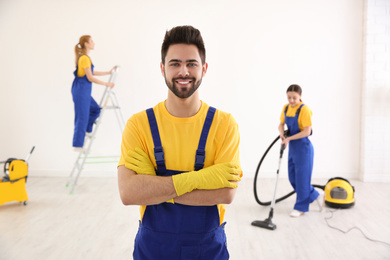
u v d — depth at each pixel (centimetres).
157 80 526
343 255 289
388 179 502
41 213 389
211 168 118
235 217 376
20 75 532
